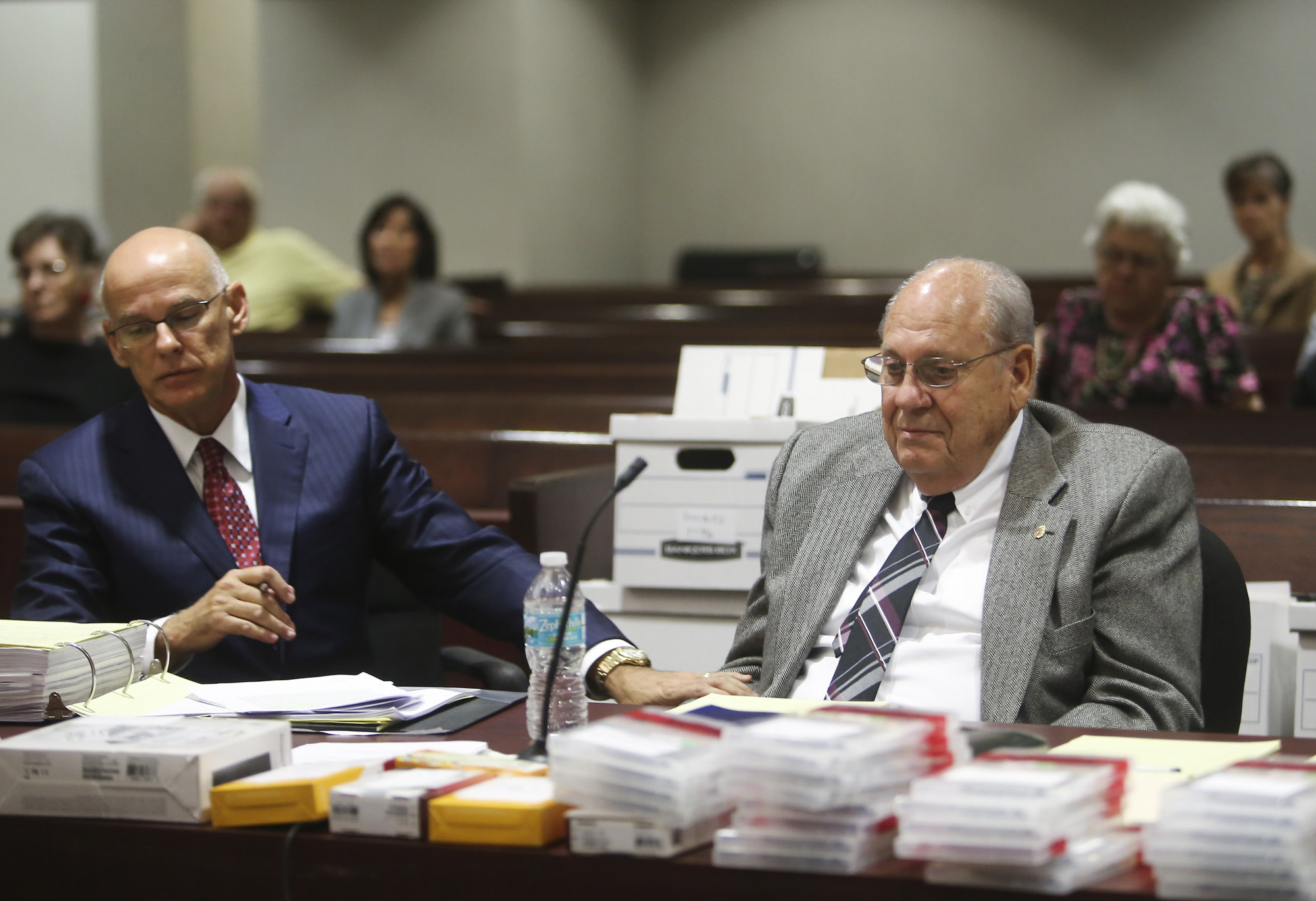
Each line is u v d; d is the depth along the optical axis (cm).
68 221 508
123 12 1263
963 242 1466
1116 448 253
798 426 324
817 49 1492
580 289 1131
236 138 1398
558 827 158
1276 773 151
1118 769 151
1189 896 138
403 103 1259
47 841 173
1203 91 1380
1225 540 343
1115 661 238
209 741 176
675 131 1537
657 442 333
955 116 1459
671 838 150
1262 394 677
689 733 162
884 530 266
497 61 1246
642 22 1533
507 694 236
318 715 214
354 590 295
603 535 383
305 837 163
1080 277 1006
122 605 282
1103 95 1412
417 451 454
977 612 248
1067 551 244
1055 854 138
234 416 291
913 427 248
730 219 1530
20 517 453
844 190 1498
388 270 774
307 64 1265
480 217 1259
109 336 277
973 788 142
